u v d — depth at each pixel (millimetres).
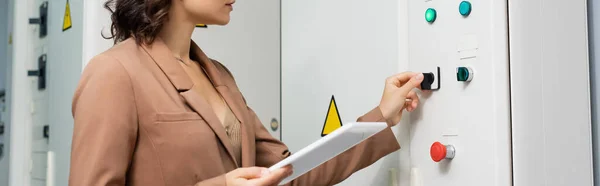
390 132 1364
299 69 1803
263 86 1869
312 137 1728
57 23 2035
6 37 3645
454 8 1304
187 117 1092
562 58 1319
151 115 1067
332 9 1676
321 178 1365
